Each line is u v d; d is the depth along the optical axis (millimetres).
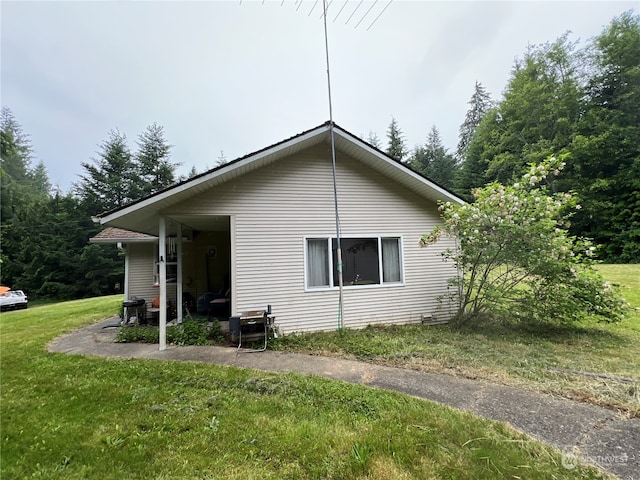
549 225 6012
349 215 7254
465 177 25484
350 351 5328
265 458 2449
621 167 16906
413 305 7621
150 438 2752
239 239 6441
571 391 3537
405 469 2271
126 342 6242
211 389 3783
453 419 2938
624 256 16031
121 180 25484
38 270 22266
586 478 2158
